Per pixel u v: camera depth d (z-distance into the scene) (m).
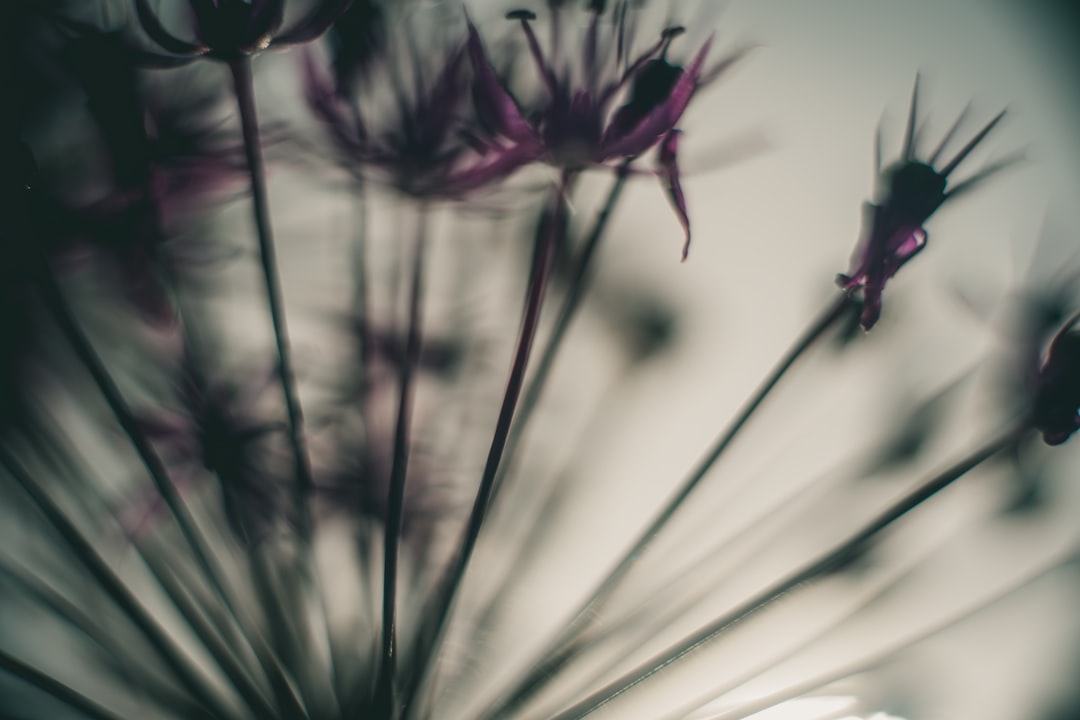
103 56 0.16
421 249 0.17
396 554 0.17
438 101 0.17
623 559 0.17
